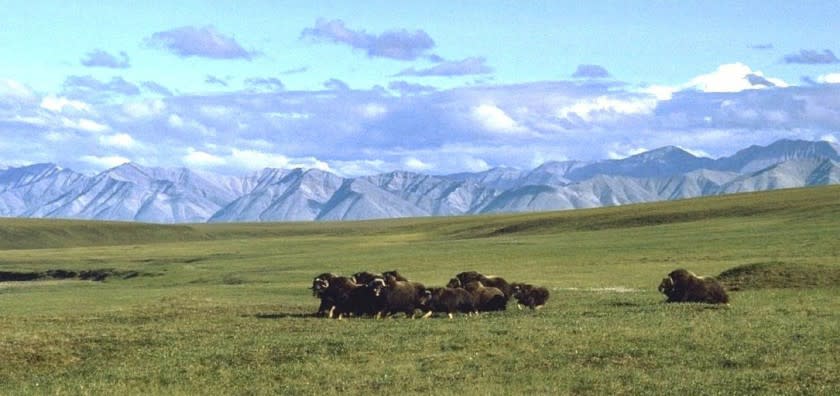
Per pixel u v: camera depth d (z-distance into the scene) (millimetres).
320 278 44031
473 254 109688
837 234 101000
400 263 102375
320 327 38750
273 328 38781
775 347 30688
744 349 30547
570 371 28578
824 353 29703
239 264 113062
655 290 58750
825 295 48406
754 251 90188
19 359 32531
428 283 74250
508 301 49156
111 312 48625
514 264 93688
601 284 65875
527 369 29094
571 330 34688
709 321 36625
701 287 45562
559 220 169500
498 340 33094
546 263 92812
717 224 133750
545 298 46500
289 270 99312
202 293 69625
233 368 30641
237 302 55406
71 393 27938
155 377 29688
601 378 27391
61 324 41688
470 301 42906
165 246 180875
